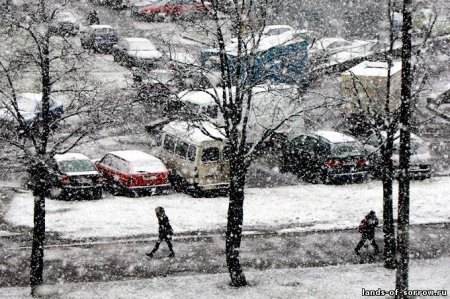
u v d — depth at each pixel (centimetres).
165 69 3922
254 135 4288
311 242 3134
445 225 3409
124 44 5831
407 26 2195
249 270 2783
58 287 2525
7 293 2462
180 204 3622
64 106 4791
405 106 2220
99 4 7631
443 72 5519
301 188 3969
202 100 4100
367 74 4625
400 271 2280
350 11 5344
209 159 3788
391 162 2727
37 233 2423
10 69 2509
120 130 4847
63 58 2525
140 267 2783
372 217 2948
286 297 2453
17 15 2406
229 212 2548
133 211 3469
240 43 2495
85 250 2945
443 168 4394
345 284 2589
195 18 3303
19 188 3775
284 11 4247
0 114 3198
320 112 4769
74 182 3612
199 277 2673
